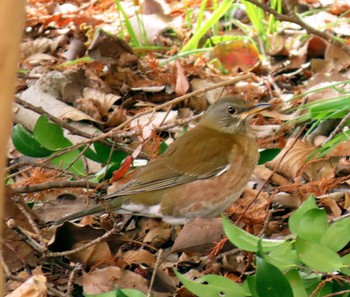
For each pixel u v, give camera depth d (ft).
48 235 32.45
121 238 31.63
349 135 35.91
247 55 49.06
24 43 53.62
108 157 37.29
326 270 25.31
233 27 55.47
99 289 29.32
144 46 52.26
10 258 30.12
